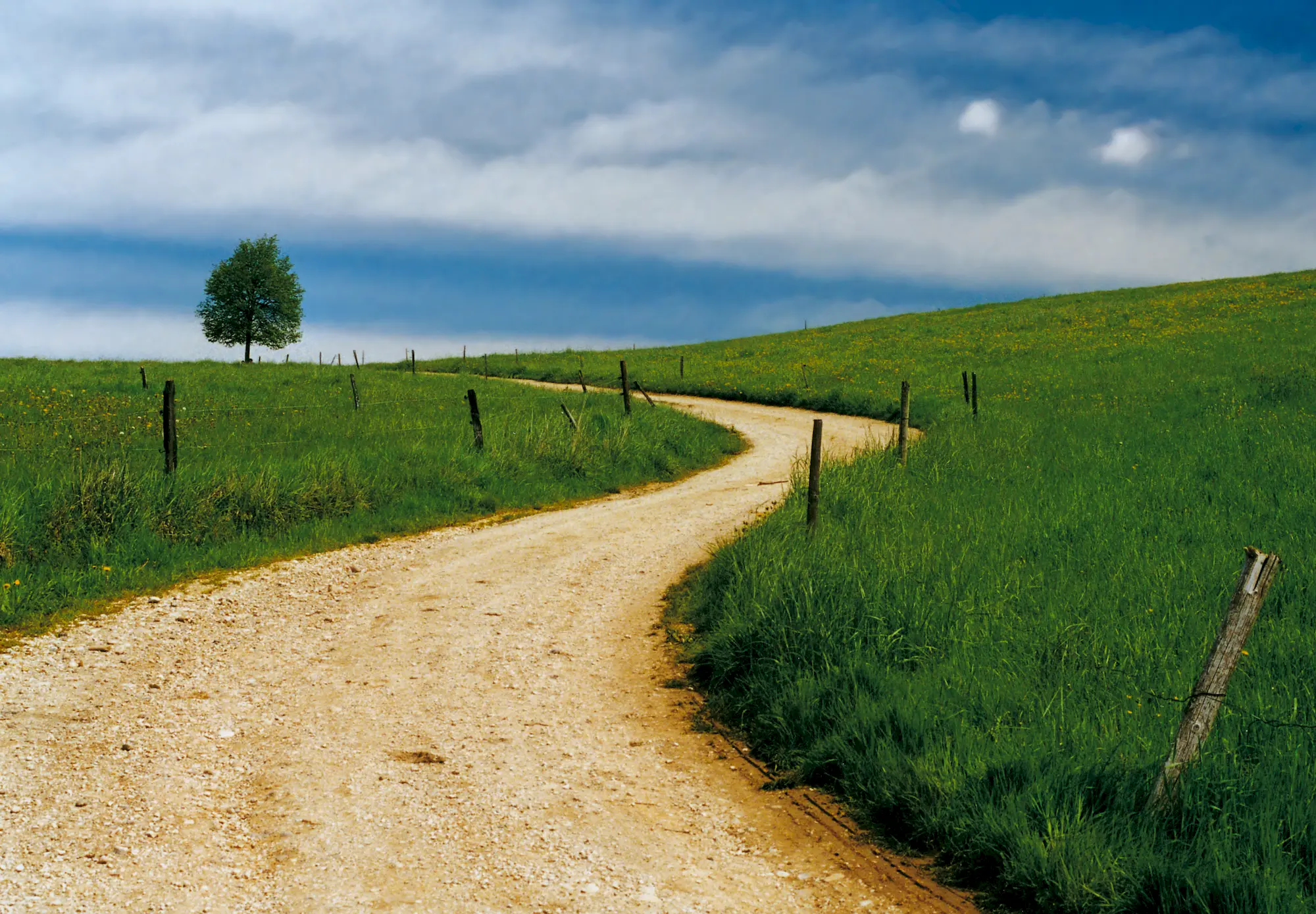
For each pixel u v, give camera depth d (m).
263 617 8.82
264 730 6.17
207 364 38.81
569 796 5.31
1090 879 3.98
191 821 4.82
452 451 16.12
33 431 16.72
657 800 5.34
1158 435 16.09
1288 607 6.71
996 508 10.80
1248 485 10.95
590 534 12.95
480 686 7.18
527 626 8.77
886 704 5.75
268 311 69.38
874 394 32.16
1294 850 3.98
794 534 9.41
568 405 26.28
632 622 8.95
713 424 27.50
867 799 5.14
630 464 19.02
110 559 9.75
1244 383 22.55
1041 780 4.59
